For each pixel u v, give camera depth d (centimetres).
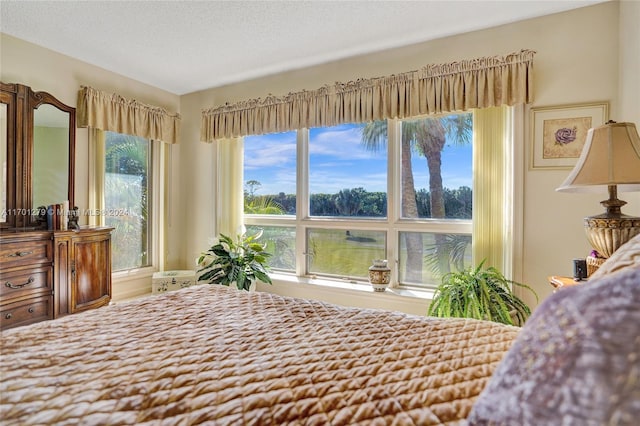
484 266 263
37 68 287
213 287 175
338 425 68
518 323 222
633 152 159
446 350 97
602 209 232
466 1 229
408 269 309
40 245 250
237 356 95
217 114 378
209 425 68
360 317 128
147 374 84
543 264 247
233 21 252
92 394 75
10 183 263
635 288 48
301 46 293
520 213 252
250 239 357
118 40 281
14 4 229
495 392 54
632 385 39
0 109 258
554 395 45
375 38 279
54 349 97
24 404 71
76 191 313
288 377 84
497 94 253
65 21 251
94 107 315
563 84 240
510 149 257
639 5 195
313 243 354
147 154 385
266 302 149
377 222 319
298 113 335
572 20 238
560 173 241
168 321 124
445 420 69
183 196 407
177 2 228
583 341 46
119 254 358
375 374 85
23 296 239
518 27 254
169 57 313
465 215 288
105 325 119
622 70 220
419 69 287
